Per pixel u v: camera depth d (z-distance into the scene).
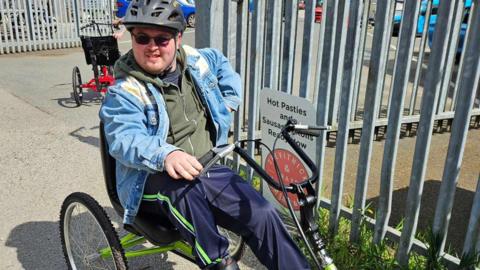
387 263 2.72
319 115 2.95
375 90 2.60
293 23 3.04
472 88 2.23
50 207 3.61
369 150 2.73
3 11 10.56
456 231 3.29
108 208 3.63
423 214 3.52
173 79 2.18
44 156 4.58
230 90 2.50
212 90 2.34
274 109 2.86
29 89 7.34
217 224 2.13
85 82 7.86
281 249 1.99
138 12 1.98
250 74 3.42
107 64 6.41
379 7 2.46
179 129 2.17
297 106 2.68
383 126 5.23
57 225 3.36
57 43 11.65
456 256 2.78
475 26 2.14
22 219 3.43
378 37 2.50
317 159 3.03
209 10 3.58
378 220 2.80
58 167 4.34
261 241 2.02
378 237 2.82
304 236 1.71
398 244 2.76
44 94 7.04
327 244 2.96
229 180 2.10
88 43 6.29
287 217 3.07
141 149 1.87
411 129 5.33
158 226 2.17
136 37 2.02
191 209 1.94
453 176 2.41
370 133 2.70
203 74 2.31
